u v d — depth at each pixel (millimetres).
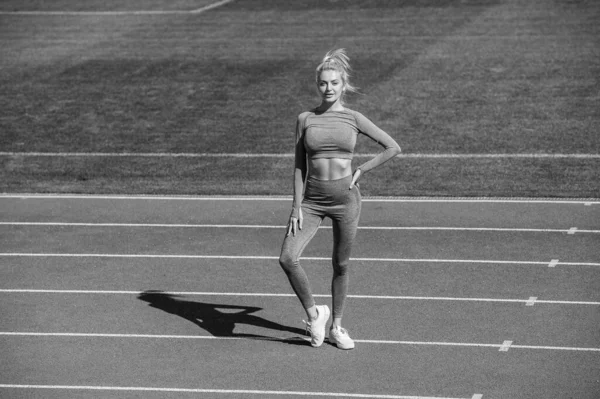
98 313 29094
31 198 43844
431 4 97625
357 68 71625
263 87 67062
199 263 33844
